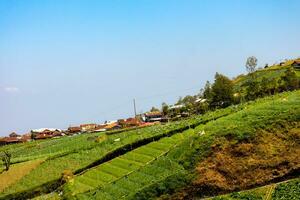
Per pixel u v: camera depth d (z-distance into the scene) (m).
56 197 122.50
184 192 99.50
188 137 127.31
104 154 141.88
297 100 131.12
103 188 116.44
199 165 104.25
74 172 136.50
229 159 101.56
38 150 197.50
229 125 120.44
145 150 135.25
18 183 144.12
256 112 126.31
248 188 93.38
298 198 80.81
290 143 98.81
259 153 99.69
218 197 91.62
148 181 110.38
